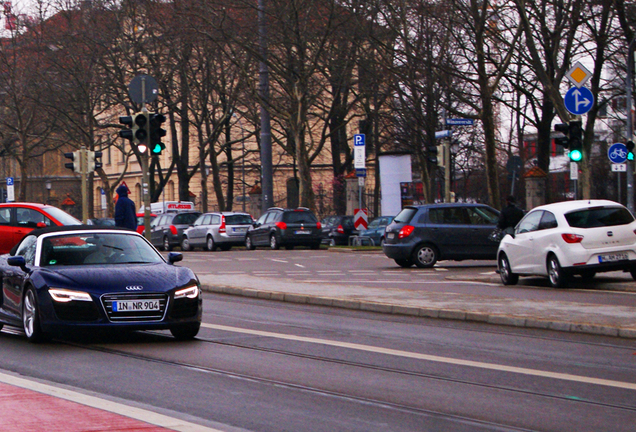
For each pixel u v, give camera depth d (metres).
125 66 59.59
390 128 61.59
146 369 11.04
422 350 12.76
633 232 21.12
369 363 11.55
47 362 11.60
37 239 14.19
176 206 60.78
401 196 47.59
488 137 39.44
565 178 73.44
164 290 12.89
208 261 36.03
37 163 98.69
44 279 12.93
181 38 51.59
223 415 8.34
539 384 10.04
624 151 37.09
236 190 86.75
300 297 19.95
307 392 9.55
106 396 9.20
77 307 12.52
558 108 35.84
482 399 9.18
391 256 31.03
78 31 58.31
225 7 45.03
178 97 57.72
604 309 16.52
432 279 25.67
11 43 65.12
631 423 8.06
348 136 75.44
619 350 12.74
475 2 37.06
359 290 21.03
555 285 21.48
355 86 62.00
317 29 45.75
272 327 15.52
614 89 43.38
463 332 14.80
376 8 40.75
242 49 49.69
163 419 7.73
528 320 15.40
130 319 12.65
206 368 11.14
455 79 47.78
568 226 21.22
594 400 9.12
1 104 68.31
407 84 42.47
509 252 23.16
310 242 46.25
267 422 8.04
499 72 39.25
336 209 64.31
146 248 14.46
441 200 66.25
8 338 14.19
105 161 98.69
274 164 84.38
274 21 45.25
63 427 7.39
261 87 47.75
